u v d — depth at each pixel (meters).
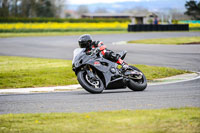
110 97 27.06
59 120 18.62
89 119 18.52
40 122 18.31
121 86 29.17
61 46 95.31
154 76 40.91
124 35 150.75
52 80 38.41
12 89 33.91
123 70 29.39
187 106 22.44
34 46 96.19
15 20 198.50
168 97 26.47
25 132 16.47
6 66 50.91
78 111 22.00
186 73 43.56
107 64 28.73
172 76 41.62
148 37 133.00
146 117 18.28
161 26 183.38
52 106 24.05
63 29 197.25
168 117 18.16
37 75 41.12
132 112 19.97
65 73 42.28
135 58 61.25
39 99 27.33
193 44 91.94
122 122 17.41
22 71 43.94
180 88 31.61
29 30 188.00
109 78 28.47
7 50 84.75
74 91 32.06
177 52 71.19
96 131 16.09
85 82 28.34
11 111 22.70
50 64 53.19
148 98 26.20
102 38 130.50
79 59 28.12
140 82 30.42
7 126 17.66
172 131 15.71
